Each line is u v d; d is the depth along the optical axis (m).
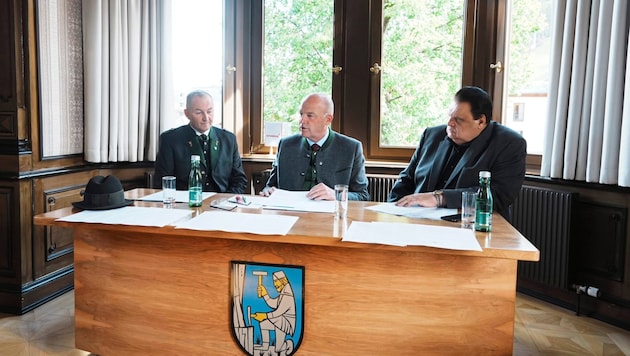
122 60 3.55
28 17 2.92
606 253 2.99
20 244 2.93
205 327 2.04
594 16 2.93
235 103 3.99
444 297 1.83
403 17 3.79
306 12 3.91
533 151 3.58
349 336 1.91
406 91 3.84
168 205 2.22
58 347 2.50
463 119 2.42
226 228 1.80
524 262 3.40
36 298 3.05
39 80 3.02
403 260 1.84
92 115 3.39
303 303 1.93
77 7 3.34
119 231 2.11
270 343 1.98
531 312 3.13
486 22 3.66
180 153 3.10
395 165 3.72
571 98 3.06
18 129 2.89
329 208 2.21
